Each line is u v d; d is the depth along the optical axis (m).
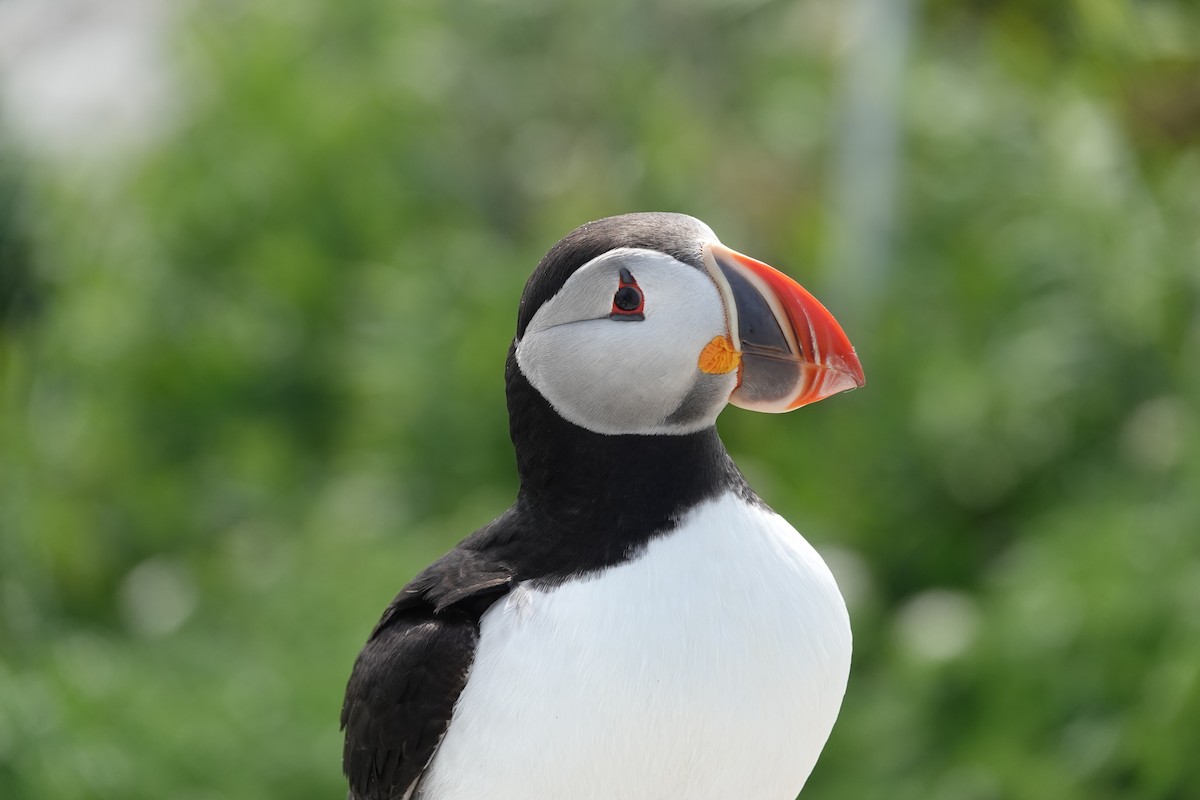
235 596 11.40
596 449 4.28
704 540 4.20
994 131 12.30
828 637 4.26
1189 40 11.35
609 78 14.26
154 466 12.93
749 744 4.14
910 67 12.56
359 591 10.70
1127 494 9.84
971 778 8.81
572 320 4.24
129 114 15.73
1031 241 11.43
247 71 14.53
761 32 14.28
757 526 4.29
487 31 14.71
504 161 14.55
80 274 13.98
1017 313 11.27
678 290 4.14
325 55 15.00
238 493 12.57
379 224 13.87
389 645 4.48
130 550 12.44
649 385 4.18
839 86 12.90
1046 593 9.16
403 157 14.20
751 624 4.12
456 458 12.05
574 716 4.08
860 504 10.84
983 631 9.27
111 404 13.09
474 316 12.43
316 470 12.87
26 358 13.35
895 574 10.69
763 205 13.18
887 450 10.94
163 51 15.90
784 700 4.15
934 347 11.31
